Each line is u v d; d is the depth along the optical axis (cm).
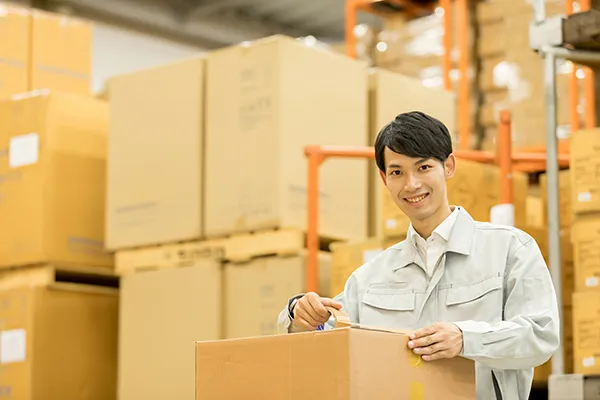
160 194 502
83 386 530
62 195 538
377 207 503
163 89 510
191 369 477
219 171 482
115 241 516
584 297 387
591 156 394
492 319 247
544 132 568
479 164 435
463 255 255
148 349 494
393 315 260
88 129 557
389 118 511
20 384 512
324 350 219
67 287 530
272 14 1071
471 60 604
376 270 270
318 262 462
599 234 391
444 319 253
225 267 479
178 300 487
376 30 673
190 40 1057
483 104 595
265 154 467
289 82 471
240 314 469
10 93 584
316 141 478
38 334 516
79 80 619
